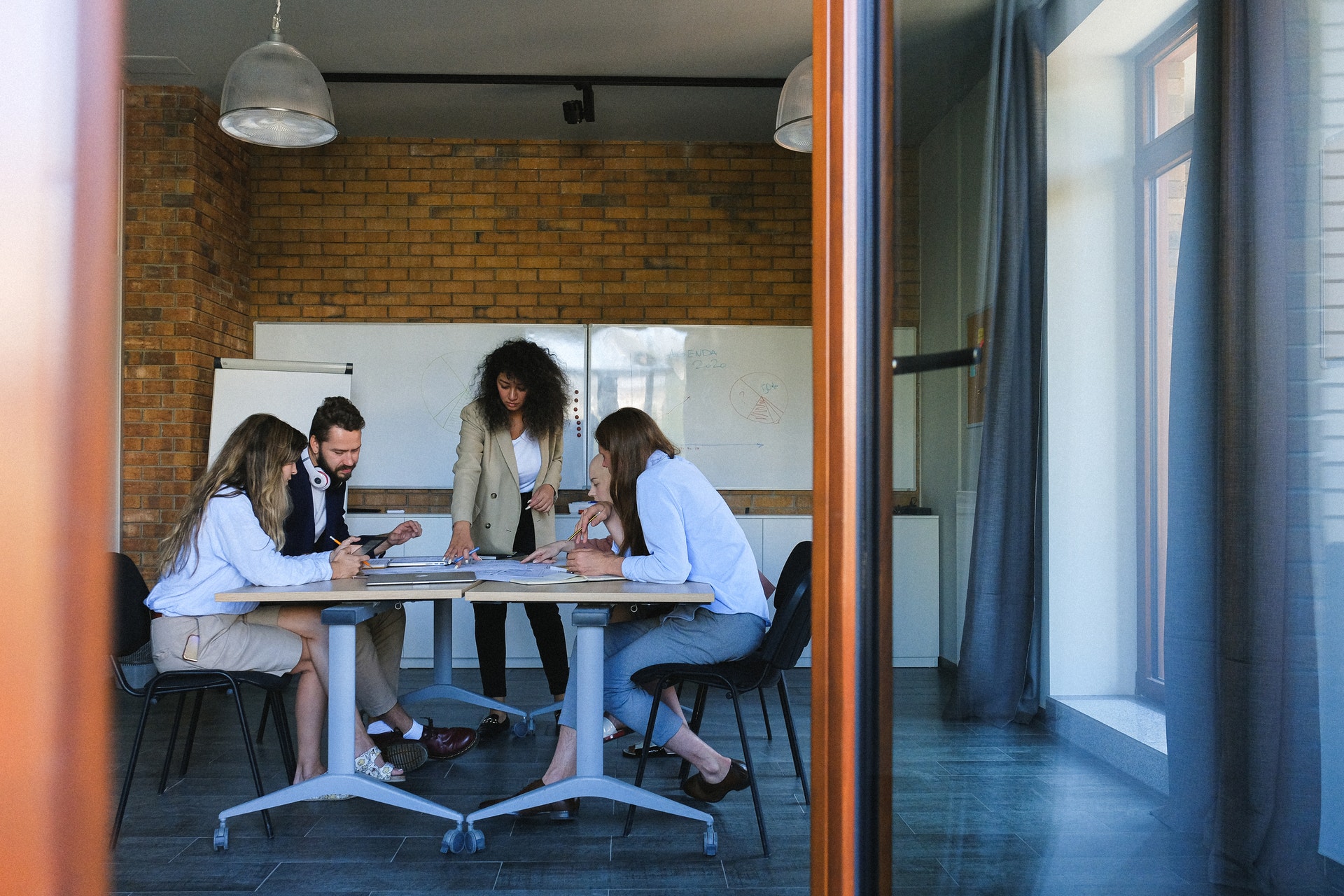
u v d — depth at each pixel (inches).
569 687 106.6
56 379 12.0
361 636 121.6
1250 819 48.2
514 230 223.8
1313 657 47.3
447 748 130.0
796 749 110.0
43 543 11.9
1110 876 50.4
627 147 224.8
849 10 54.7
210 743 141.7
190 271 191.0
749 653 104.6
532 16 169.0
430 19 169.8
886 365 54.2
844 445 54.5
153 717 158.1
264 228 221.9
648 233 224.7
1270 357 48.2
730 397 221.8
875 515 54.2
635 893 88.5
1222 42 49.1
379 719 126.6
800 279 224.7
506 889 89.4
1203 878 49.1
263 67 117.6
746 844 101.3
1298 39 47.6
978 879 52.5
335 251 221.9
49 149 12.1
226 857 97.0
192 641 101.3
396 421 218.4
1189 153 50.3
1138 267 51.3
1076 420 52.8
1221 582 49.0
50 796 12.0
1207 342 49.6
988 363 53.9
